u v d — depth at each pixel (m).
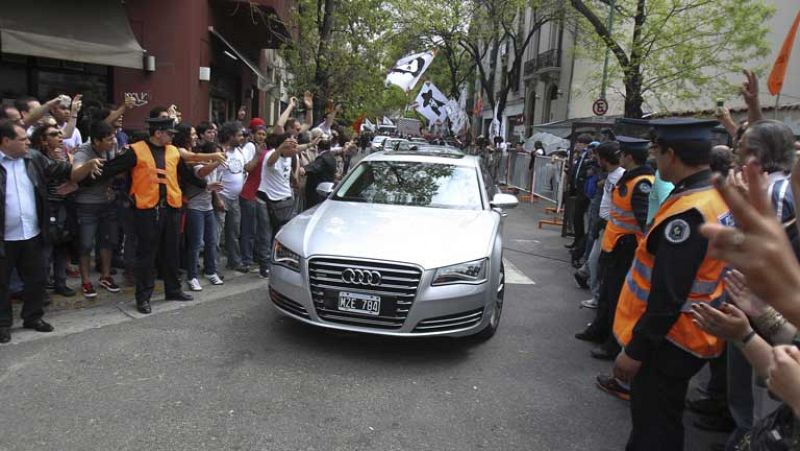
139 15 10.07
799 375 1.29
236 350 4.56
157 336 4.77
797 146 3.66
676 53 14.12
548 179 15.41
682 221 2.53
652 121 2.85
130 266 6.13
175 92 10.38
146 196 5.23
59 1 9.08
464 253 4.61
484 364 4.62
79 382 3.88
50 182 5.23
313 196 8.05
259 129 7.56
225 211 6.86
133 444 3.16
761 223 1.06
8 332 4.52
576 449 3.42
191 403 3.65
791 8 15.90
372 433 3.42
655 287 2.56
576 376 4.50
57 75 9.56
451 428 3.55
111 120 5.79
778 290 1.05
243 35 14.35
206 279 6.64
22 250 4.59
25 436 3.19
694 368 2.63
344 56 12.87
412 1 21.41
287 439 3.30
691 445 3.65
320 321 4.54
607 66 15.73
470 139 27.30
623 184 4.84
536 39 31.78
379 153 6.88
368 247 4.54
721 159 4.10
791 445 1.44
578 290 7.27
